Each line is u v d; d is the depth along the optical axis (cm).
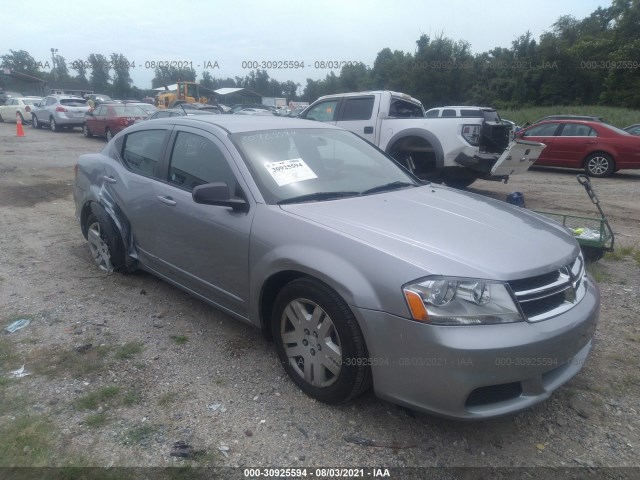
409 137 909
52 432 284
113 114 1864
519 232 314
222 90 4431
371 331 271
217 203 338
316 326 303
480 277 260
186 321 416
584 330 287
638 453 278
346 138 443
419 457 273
